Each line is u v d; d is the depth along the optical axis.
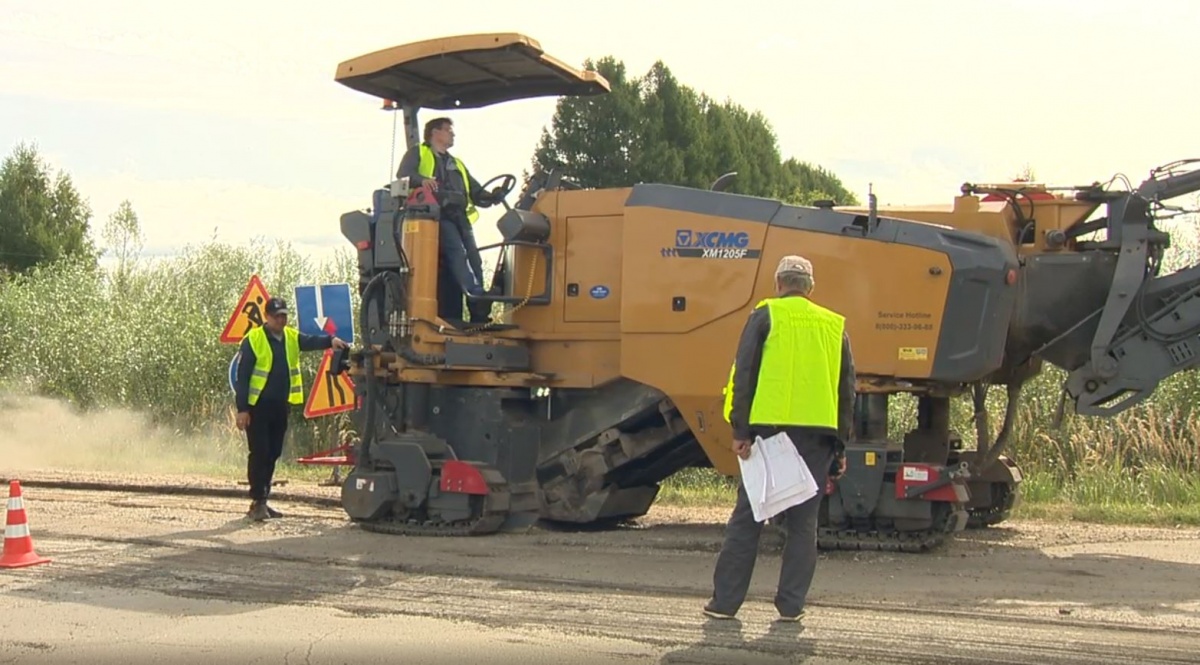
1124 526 16.05
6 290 35.31
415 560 12.87
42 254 60.25
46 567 12.37
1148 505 17.50
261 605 10.70
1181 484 18.22
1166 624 9.91
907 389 13.49
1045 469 20.28
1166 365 13.52
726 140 55.16
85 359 29.67
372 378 15.52
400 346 15.23
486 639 9.48
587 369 15.42
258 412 16.14
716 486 20.56
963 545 14.16
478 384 15.23
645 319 14.51
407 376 15.25
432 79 15.97
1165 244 13.77
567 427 15.70
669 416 14.90
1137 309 13.66
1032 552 13.66
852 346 13.52
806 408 9.82
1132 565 12.75
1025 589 11.38
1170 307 13.51
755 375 9.93
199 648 9.23
